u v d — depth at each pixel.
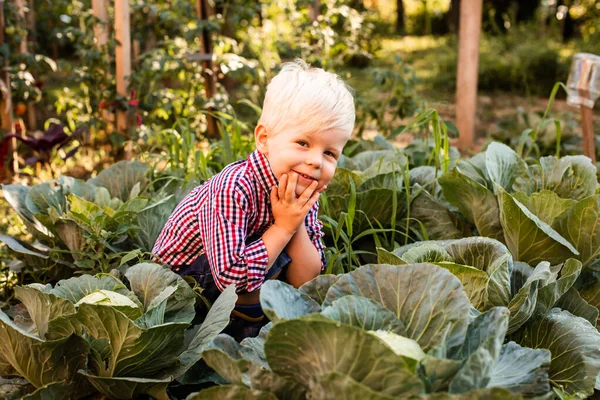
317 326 1.56
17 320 2.54
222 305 2.30
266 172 2.49
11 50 5.39
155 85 5.91
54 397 2.21
